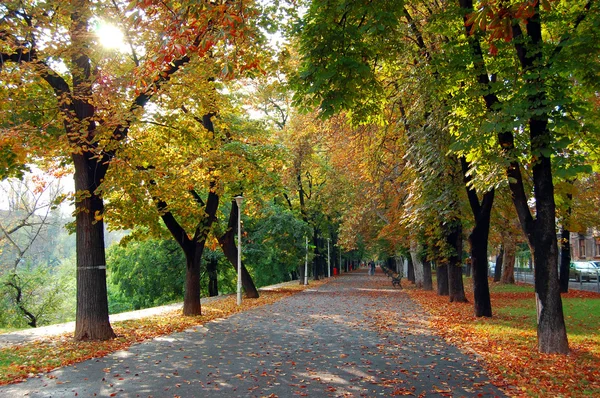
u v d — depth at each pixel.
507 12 5.93
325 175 33.81
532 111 8.73
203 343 11.62
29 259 31.53
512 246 30.70
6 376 8.23
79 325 12.23
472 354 10.01
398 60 14.45
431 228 20.70
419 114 15.38
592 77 9.73
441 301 22.86
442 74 11.45
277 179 21.80
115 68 12.76
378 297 26.52
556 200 12.84
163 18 8.30
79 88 11.94
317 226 44.28
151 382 7.83
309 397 6.96
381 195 23.20
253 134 20.97
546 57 9.42
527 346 10.56
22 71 10.56
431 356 9.84
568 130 9.63
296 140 31.78
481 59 10.88
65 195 12.39
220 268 39.06
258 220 31.25
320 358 9.70
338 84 9.39
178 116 14.90
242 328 14.34
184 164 16.03
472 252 16.38
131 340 12.08
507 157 9.90
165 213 17.39
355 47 9.52
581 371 8.27
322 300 24.75
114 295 39.72
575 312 16.95
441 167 15.28
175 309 20.69
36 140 11.22
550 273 9.88
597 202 24.39
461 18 11.48
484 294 16.17
